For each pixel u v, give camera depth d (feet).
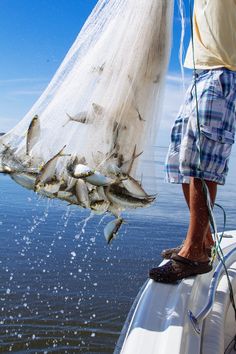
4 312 16.07
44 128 7.26
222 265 7.54
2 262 21.61
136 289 18.74
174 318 5.89
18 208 34.81
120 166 7.18
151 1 7.25
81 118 7.21
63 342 14.42
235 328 7.52
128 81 7.23
